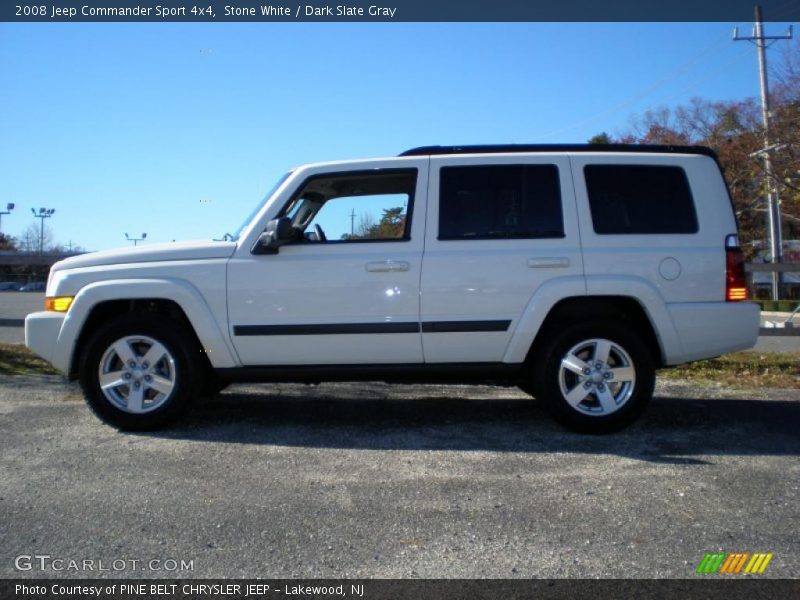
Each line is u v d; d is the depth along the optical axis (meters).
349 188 5.48
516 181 5.32
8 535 3.50
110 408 5.23
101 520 3.67
